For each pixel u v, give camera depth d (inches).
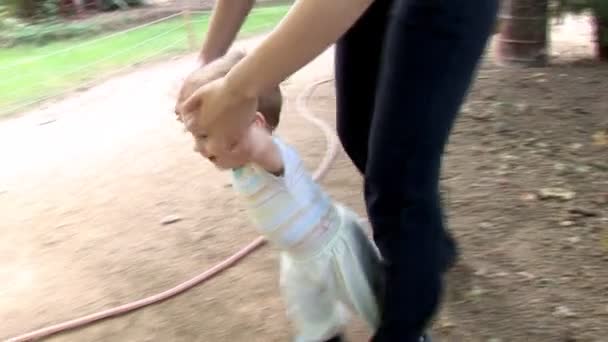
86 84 256.4
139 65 281.0
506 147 149.7
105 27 377.7
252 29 320.8
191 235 124.8
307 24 51.8
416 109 63.8
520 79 193.8
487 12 65.4
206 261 115.8
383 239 69.7
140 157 167.3
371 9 75.3
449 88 64.3
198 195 141.3
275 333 94.3
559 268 104.0
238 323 97.1
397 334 72.5
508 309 95.3
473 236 113.6
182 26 349.1
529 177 134.7
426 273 69.7
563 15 215.6
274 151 70.5
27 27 366.6
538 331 90.7
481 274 103.2
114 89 245.9
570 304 95.7
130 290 108.9
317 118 185.5
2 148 188.2
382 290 74.9
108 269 115.6
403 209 67.5
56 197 147.8
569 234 113.3
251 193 72.3
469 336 90.4
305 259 74.9
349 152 88.7
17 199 148.7
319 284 76.1
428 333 86.7
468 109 171.2
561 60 220.7
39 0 398.0
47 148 184.4
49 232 131.2
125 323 99.7
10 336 99.1
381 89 65.6
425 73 62.9
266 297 102.9
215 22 76.7
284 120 185.0
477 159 144.3
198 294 104.9
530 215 120.1
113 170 160.4
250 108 56.8
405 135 64.7
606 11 209.6
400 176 66.2
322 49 53.1
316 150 160.9
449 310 95.6
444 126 65.8
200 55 78.0
